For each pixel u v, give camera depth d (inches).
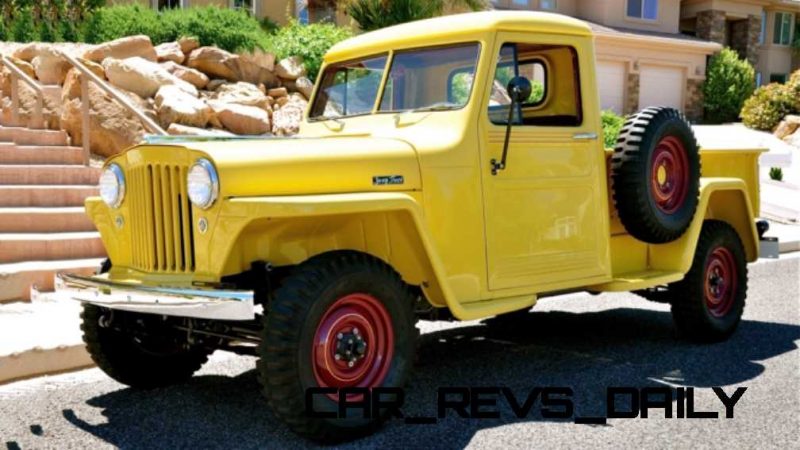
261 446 159.6
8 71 458.6
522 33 196.1
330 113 219.6
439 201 178.9
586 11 1053.8
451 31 195.5
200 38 535.2
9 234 309.6
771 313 294.8
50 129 427.8
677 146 223.5
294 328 150.0
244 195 153.9
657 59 1008.2
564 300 328.5
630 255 233.6
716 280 247.4
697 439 164.4
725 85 1062.4
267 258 165.5
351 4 638.5
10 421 175.6
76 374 213.8
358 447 158.7
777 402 188.2
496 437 165.0
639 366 220.5
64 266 284.8
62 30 557.3
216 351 237.3
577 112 209.2
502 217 190.2
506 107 194.2
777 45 1254.9
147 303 155.6
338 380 159.2
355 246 177.3
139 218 171.6
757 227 268.4
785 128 916.6
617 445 160.9
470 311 176.7
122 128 410.0
